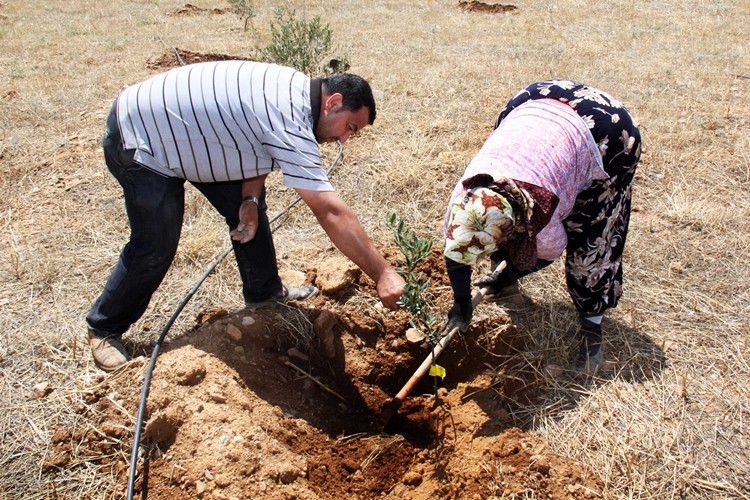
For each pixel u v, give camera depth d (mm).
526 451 2922
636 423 3062
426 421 3439
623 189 3039
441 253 4125
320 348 3594
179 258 4062
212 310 3646
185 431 2852
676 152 5512
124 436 2885
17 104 6738
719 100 6820
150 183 2861
